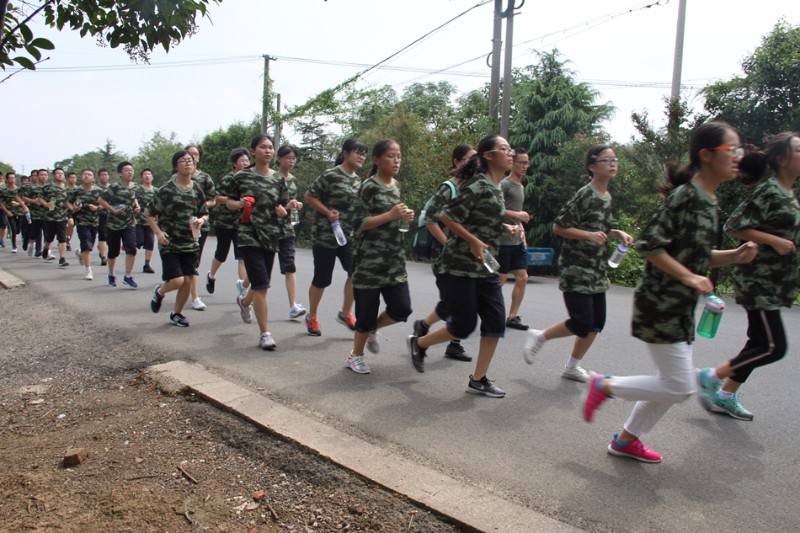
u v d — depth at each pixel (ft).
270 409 12.77
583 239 15.01
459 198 13.47
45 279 33.47
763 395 15.08
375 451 10.90
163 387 14.53
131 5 9.52
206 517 9.20
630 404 14.20
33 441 12.01
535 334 16.38
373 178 15.94
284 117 85.61
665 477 10.55
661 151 40.86
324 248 19.99
